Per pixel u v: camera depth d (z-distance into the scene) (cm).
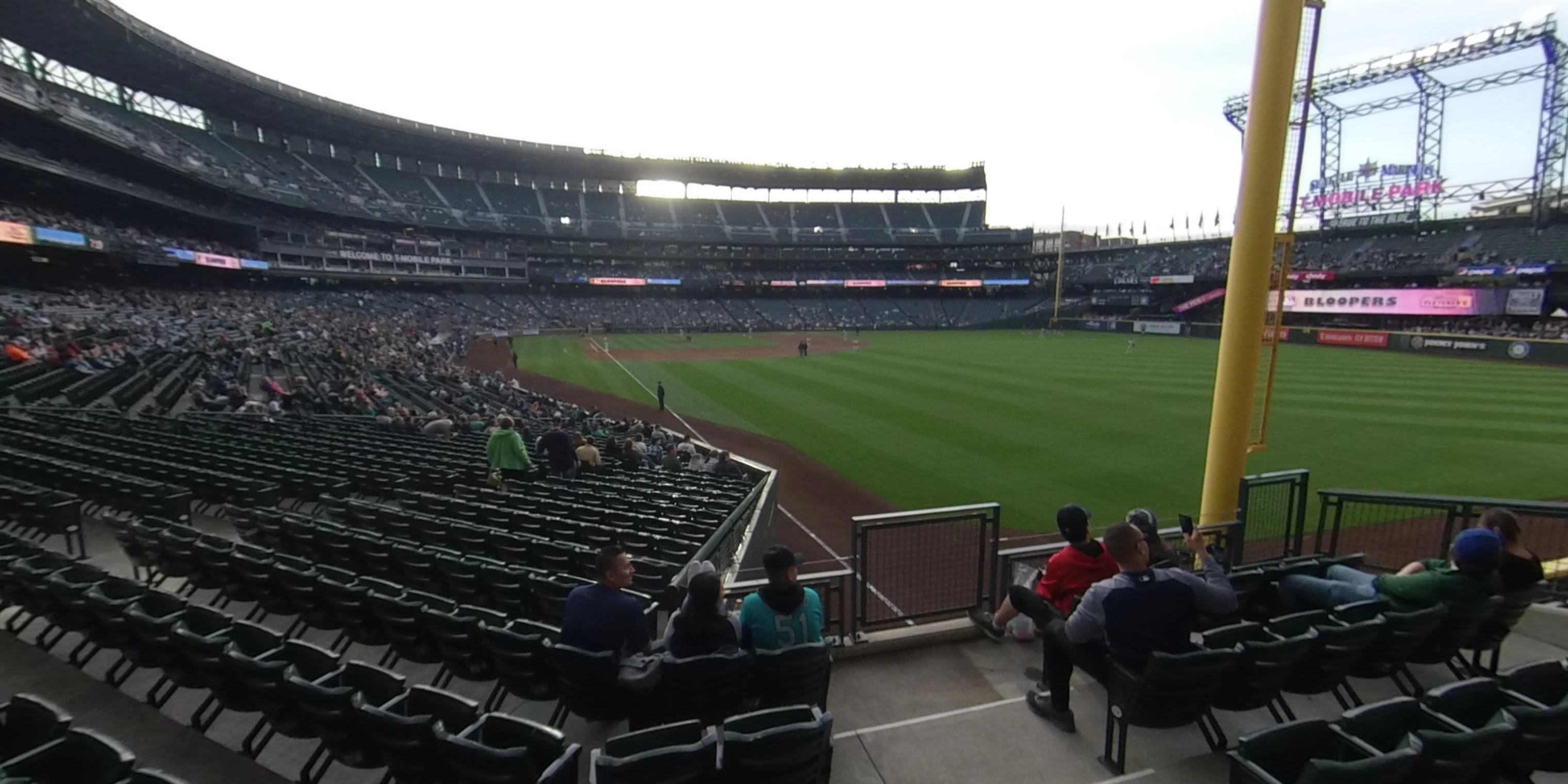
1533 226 5200
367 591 552
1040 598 523
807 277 8944
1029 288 9131
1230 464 794
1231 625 567
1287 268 783
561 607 611
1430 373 3503
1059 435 2156
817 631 470
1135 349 5134
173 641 473
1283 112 716
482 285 7800
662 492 1182
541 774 358
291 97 5312
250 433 1553
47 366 2120
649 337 6644
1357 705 509
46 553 649
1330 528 1305
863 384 3334
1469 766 347
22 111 3088
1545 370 3628
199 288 4897
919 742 471
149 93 5031
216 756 470
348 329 4497
